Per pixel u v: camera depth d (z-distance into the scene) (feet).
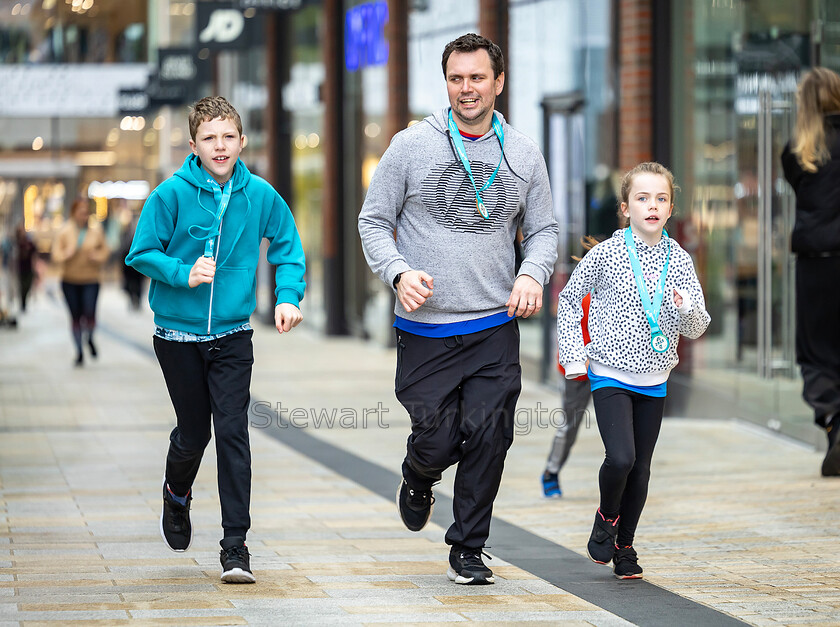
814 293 72.54
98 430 92.89
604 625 42.04
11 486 69.87
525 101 122.62
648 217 47.24
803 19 86.28
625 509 49.01
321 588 46.96
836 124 71.67
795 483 70.74
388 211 47.37
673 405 98.37
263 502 66.44
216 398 47.47
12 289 243.19
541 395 113.80
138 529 58.44
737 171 93.66
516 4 123.75
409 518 50.85
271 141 204.44
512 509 64.95
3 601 44.27
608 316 48.01
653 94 100.32
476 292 46.96
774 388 88.63
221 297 47.24
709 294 97.30
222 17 185.78
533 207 48.47
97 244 142.72
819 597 46.42
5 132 370.94
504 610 43.88
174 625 41.16
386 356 153.48
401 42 155.74
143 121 374.22
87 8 347.15
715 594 46.75
